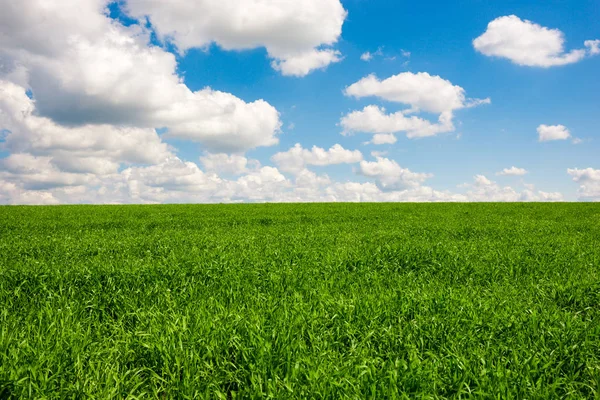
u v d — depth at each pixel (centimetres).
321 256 888
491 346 424
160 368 390
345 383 343
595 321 509
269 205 3198
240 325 459
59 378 363
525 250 977
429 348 436
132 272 702
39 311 525
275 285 666
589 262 848
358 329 471
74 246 1030
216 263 776
